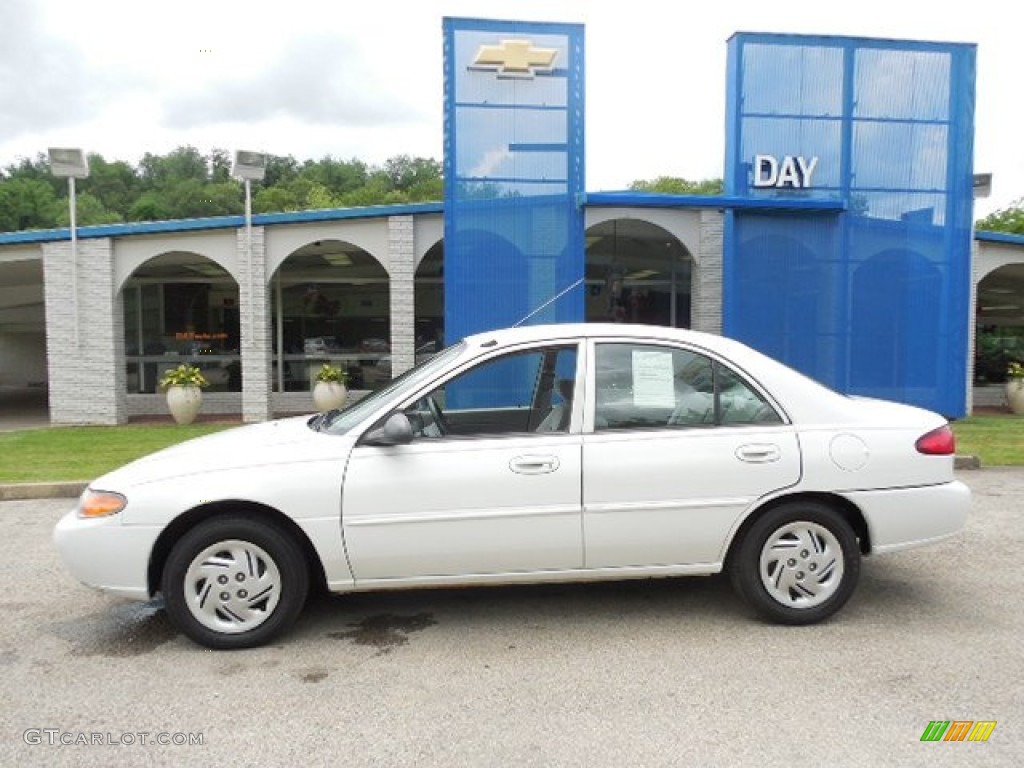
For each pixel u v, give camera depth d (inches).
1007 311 897.5
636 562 176.2
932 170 490.0
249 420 575.2
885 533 180.1
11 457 411.5
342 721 138.3
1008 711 139.4
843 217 481.1
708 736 131.6
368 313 733.3
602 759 124.8
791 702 143.3
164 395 686.5
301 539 173.5
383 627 182.9
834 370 485.1
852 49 478.3
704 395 180.7
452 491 169.6
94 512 169.2
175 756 127.5
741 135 474.6
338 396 613.3
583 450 173.0
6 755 128.3
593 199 444.5
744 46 470.9
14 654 169.9
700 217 602.9
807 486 177.0
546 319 450.9
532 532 171.6
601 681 153.0
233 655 167.9
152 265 681.6
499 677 155.4
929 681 151.3
